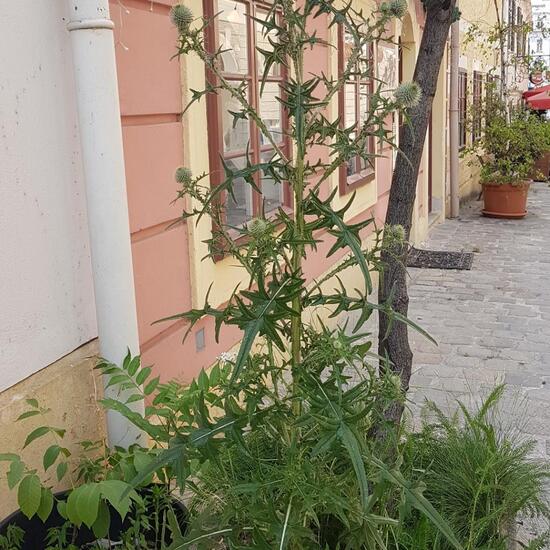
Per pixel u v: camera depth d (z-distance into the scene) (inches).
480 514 111.7
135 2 128.6
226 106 166.7
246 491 70.1
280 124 201.2
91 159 105.6
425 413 134.9
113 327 109.8
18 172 96.7
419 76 112.3
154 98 135.6
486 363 227.6
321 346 72.1
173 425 95.2
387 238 85.0
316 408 64.1
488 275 347.6
